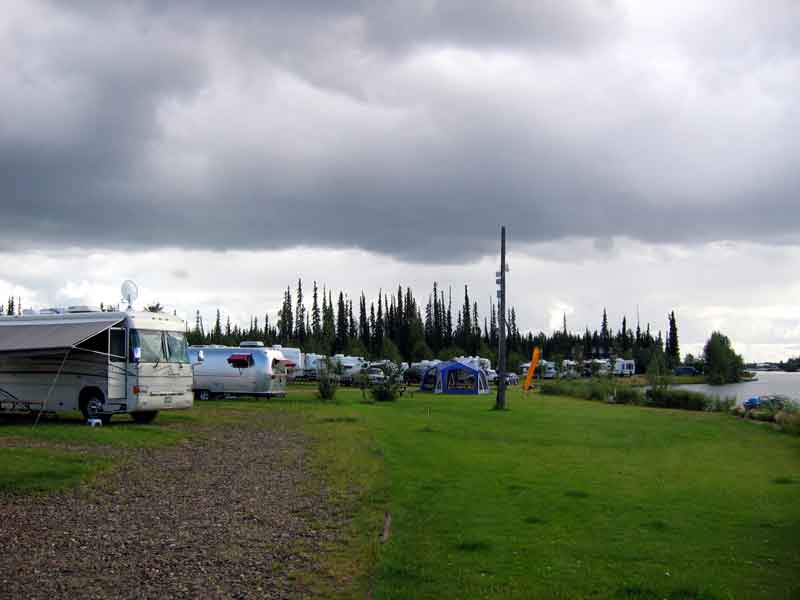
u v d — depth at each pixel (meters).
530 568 8.26
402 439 20.19
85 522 10.16
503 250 35.59
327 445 18.45
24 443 16.88
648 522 10.62
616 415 32.00
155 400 22.25
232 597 7.19
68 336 20.55
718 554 9.01
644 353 114.06
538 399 44.88
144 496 12.01
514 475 14.49
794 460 18.22
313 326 112.19
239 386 35.84
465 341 115.56
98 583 7.53
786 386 81.94
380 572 7.99
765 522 10.76
